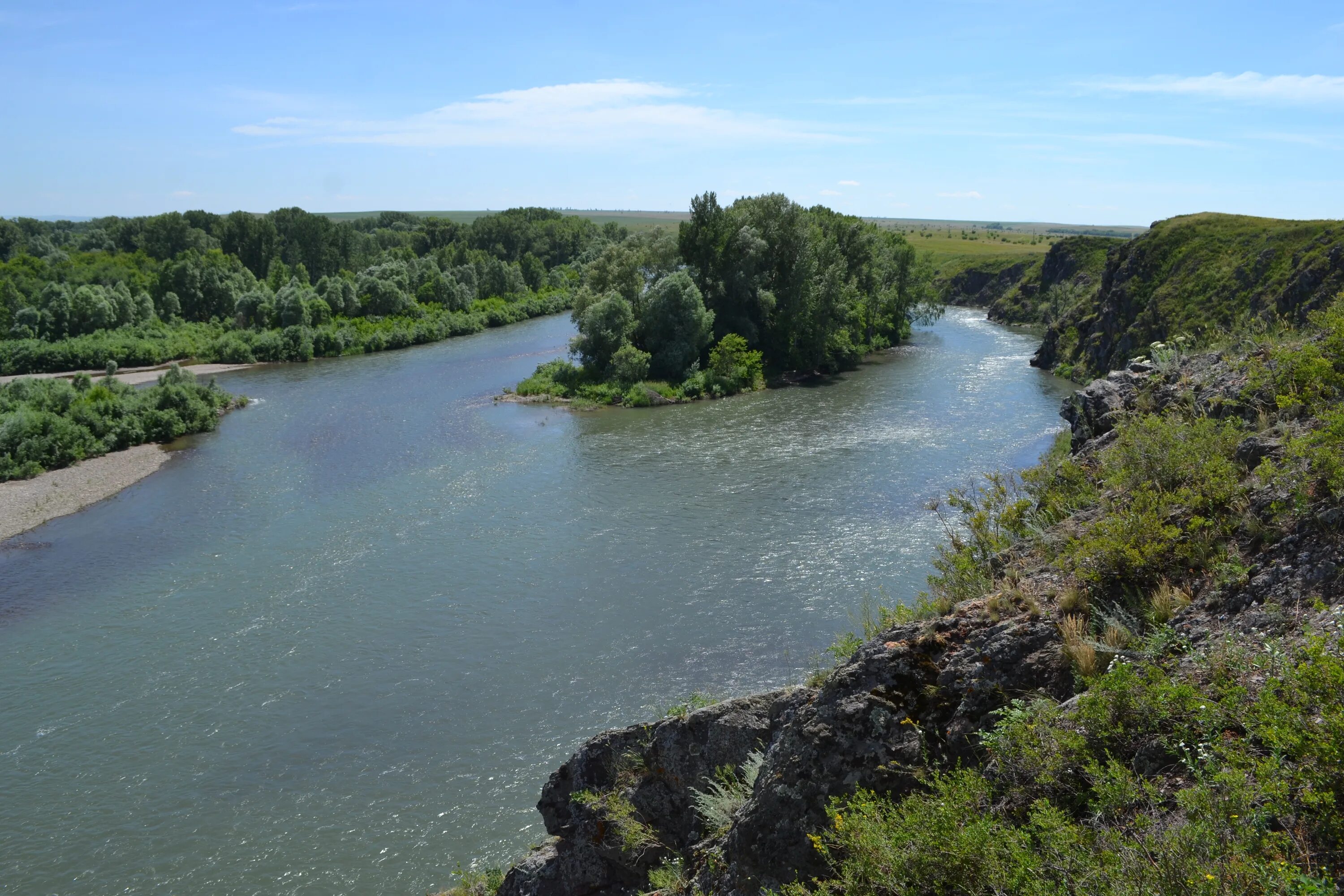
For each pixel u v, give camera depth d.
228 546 40.28
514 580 34.97
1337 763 5.48
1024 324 121.50
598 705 25.67
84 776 23.47
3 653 30.56
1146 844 5.91
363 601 33.53
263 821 21.48
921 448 52.00
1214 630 7.98
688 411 67.38
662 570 35.16
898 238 113.75
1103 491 11.91
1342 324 10.96
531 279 165.25
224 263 136.38
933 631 9.73
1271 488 9.15
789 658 27.45
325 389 79.25
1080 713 7.39
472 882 18.47
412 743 24.36
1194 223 80.62
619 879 12.55
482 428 62.66
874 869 6.91
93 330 104.12
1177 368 16.05
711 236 81.25
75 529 43.78
